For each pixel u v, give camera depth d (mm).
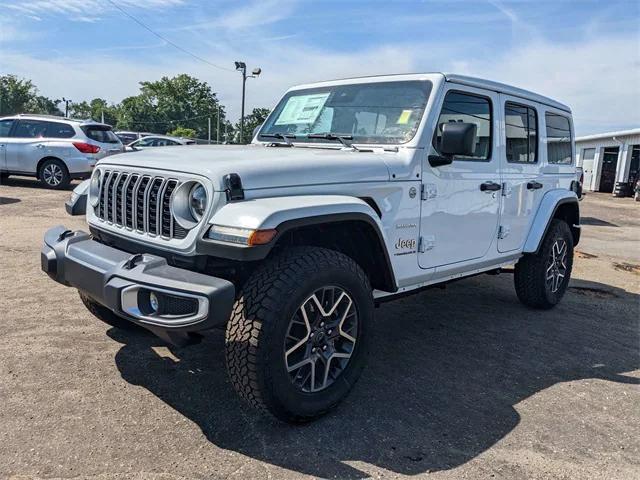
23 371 3373
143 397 3137
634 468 2711
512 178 4547
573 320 5152
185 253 2758
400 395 3357
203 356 3736
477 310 5312
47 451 2568
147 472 2451
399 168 3422
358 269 3002
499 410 3238
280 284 2643
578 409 3311
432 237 3742
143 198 2992
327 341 2939
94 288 2881
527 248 4883
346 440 2805
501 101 4375
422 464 2635
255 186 2748
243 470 2508
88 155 12711
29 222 8320
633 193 25328
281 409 2734
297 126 4211
